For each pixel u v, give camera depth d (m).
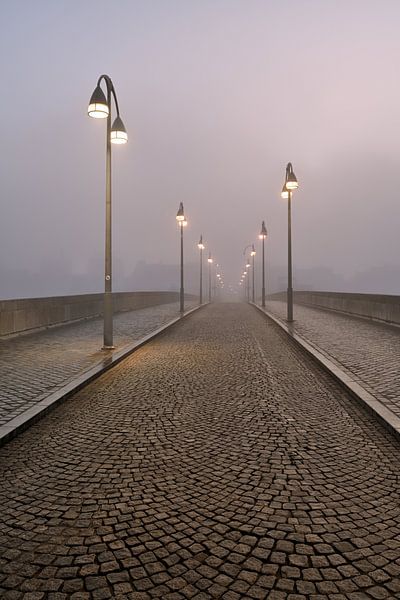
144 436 5.36
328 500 3.74
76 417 6.18
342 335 14.21
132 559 2.95
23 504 3.71
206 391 7.62
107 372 9.23
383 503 3.69
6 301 13.57
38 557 2.98
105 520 3.44
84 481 4.13
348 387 7.36
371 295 19.38
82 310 20.22
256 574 2.79
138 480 4.14
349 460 4.60
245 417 6.11
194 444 5.07
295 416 6.16
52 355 10.64
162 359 10.81
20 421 5.62
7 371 8.75
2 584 2.72
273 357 11.04
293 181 18.91
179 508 3.61
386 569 2.84
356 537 3.19
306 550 3.03
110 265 11.66
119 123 12.12
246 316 25.36
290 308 19.03
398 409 6.05
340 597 2.59
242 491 3.90
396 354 10.48
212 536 3.20
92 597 2.60
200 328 18.36
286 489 3.94
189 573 2.80
